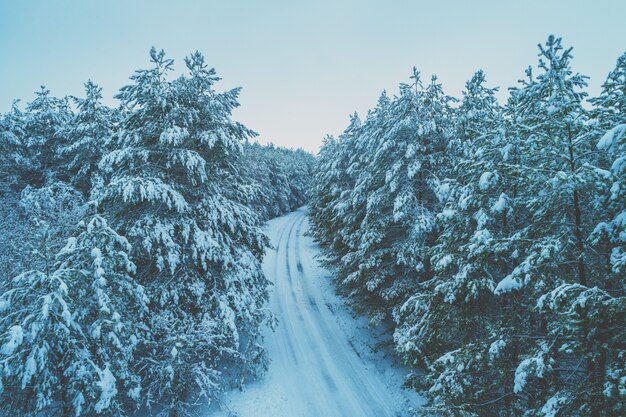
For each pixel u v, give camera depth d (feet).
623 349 13.38
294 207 215.72
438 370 22.77
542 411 14.75
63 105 58.54
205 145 34.19
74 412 21.16
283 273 80.69
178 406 28.37
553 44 16.25
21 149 54.54
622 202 13.96
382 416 32.68
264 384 37.19
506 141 19.30
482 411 19.67
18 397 19.75
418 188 38.42
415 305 28.84
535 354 15.66
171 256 28.53
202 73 34.09
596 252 16.11
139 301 24.45
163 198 27.27
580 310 13.97
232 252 37.32
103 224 22.07
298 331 50.83
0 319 18.79
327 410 33.50
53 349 20.29
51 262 20.34
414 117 37.11
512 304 21.13
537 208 18.12
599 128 15.33
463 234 24.03
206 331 29.30
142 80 31.45
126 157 29.30
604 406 13.56
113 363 21.95
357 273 44.91
